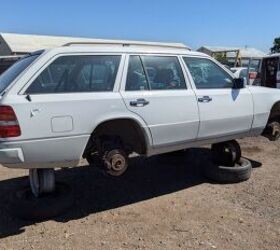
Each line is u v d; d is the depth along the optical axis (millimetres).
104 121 5125
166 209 5559
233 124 6441
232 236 4773
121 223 5148
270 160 7801
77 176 6938
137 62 5547
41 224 5141
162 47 5992
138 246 4566
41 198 5352
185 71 5984
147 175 6980
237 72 18812
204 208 5566
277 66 14766
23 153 4668
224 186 6426
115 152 5250
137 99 5363
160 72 5730
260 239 4707
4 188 6410
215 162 6863
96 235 4836
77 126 4934
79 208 5621
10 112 4582
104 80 5246
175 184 6539
